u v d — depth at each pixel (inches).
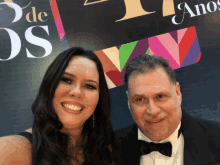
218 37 105.0
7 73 90.6
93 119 68.7
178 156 70.6
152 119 65.5
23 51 92.7
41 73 93.0
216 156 65.5
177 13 103.7
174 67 100.3
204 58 102.7
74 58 58.4
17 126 88.7
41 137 53.5
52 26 95.4
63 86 55.0
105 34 98.1
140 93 64.2
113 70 97.7
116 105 96.9
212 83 100.9
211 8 106.7
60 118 55.2
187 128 71.4
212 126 73.5
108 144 67.7
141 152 72.5
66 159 54.5
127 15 100.0
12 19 92.9
